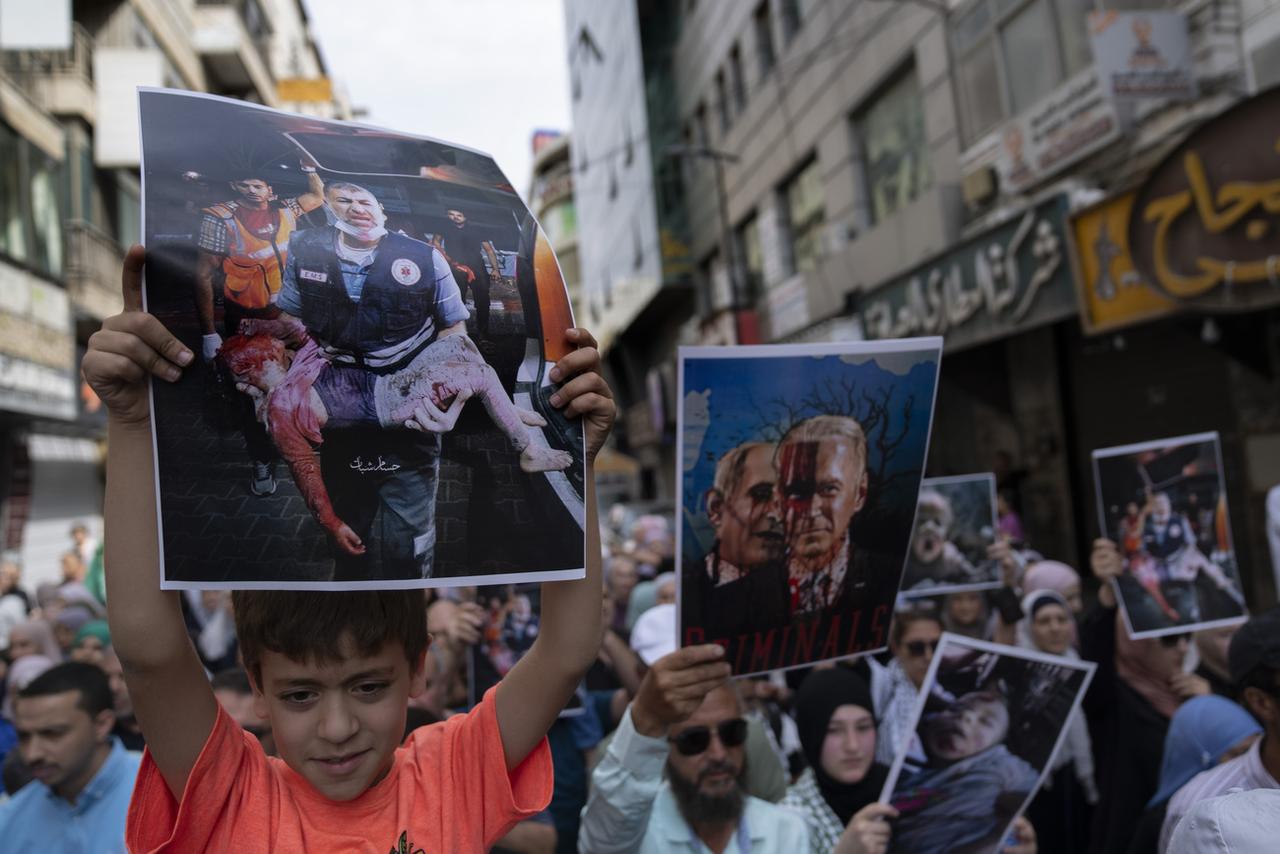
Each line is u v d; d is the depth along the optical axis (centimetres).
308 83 2458
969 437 1225
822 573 187
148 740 120
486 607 328
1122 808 303
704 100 2125
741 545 180
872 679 337
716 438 177
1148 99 696
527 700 138
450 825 133
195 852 121
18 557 1302
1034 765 220
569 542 123
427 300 120
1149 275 662
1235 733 238
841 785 270
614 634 370
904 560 194
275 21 2975
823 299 1428
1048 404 1038
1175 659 304
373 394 116
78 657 373
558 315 127
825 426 183
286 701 122
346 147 123
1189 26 706
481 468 120
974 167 1032
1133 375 912
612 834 200
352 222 119
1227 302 599
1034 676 224
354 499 114
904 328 1093
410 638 128
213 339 110
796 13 1595
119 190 1530
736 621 181
